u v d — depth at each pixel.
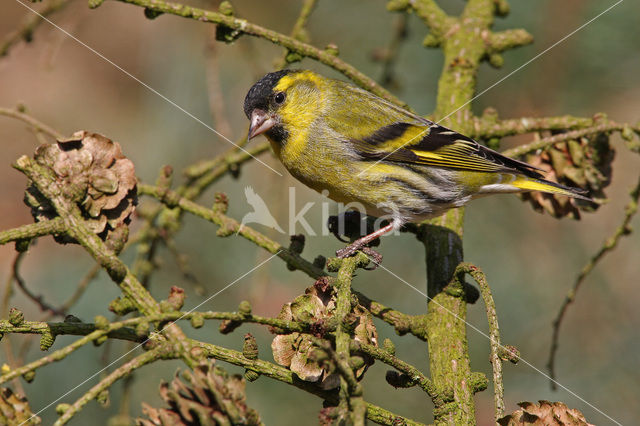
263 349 8.92
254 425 4.10
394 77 9.38
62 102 11.94
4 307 6.60
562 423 4.47
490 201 9.45
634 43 8.85
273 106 7.58
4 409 4.32
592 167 7.20
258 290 8.06
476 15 7.95
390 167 7.33
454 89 7.56
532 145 6.95
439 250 6.41
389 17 10.25
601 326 9.12
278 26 11.05
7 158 11.74
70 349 4.17
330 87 7.70
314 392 4.72
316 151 7.48
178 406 4.10
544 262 9.34
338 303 4.75
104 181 5.23
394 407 8.70
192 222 9.77
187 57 11.45
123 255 9.92
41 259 10.13
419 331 5.74
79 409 3.96
